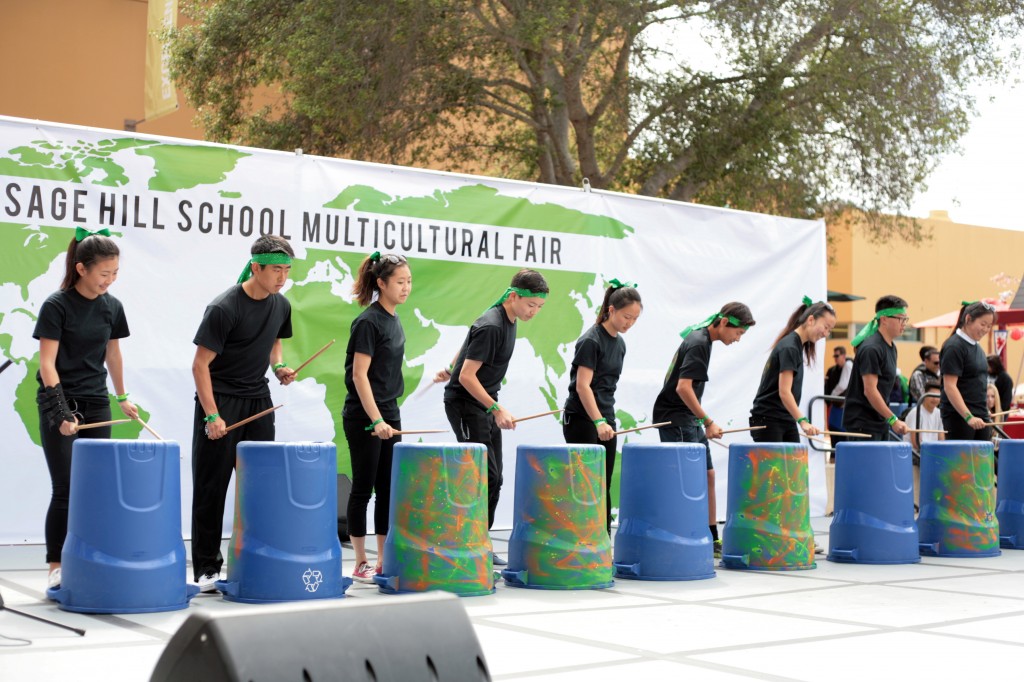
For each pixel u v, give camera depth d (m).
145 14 19.28
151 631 4.11
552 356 8.34
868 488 6.91
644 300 8.77
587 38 15.32
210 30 16.11
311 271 7.41
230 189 7.16
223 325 5.09
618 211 8.69
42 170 6.63
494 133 18.73
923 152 16.30
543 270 8.33
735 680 3.43
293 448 4.83
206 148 7.10
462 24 14.69
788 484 6.49
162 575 4.58
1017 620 4.65
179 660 1.71
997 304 16.34
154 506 4.60
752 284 9.31
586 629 4.34
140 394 6.84
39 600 4.83
